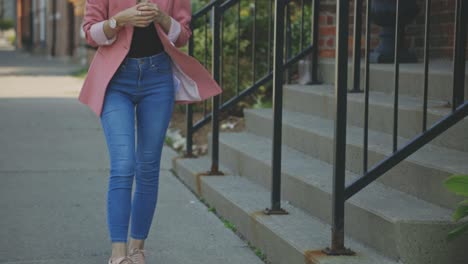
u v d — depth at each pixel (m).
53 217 4.98
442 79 4.87
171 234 4.62
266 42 8.84
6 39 55.03
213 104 5.59
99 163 6.79
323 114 5.80
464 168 3.66
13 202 5.36
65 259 4.12
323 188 4.18
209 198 5.29
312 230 4.00
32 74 17.94
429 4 3.68
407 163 3.98
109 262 3.66
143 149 3.81
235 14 8.96
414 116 4.53
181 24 3.79
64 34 27.30
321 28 6.79
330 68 6.48
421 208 3.68
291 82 7.92
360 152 4.43
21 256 4.16
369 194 4.01
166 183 6.03
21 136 8.11
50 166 6.61
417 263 3.43
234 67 8.44
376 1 6.22
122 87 3.73
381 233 3.58
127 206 3.65
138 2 3.72
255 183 5.29
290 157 5.17
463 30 3.97
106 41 3.65
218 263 4.07
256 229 4.29
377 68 5.76
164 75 3.77
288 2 6.75
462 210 3.13
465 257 3.43
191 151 6.40
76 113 9.96
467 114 3.66
